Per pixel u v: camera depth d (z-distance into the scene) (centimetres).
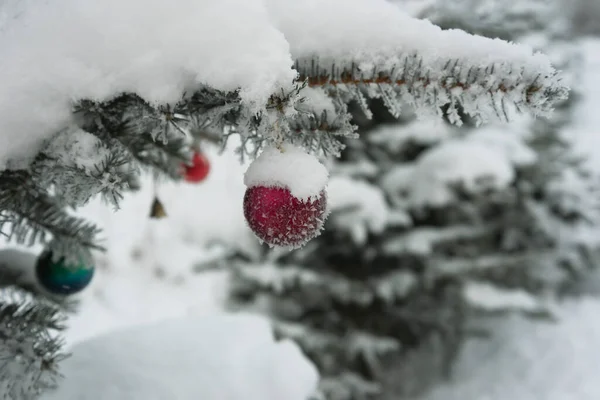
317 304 282
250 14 127
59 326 136
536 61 129
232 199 322
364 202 258
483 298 298
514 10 300
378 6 133
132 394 147
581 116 411
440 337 328
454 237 291
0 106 127
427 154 282
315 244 272
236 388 149
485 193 300
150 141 139
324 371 268
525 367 343
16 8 129
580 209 365
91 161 127
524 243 344
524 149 309
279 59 125
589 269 411
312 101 133
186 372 150
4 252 146
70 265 143
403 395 302
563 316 394
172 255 512
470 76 130
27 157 129
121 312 430
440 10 226
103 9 128
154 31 128
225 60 126
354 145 285
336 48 132
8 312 135
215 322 160
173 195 403
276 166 126
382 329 287
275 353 154
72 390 147
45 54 128
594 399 313
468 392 319
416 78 131
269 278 263
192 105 130
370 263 286
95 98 128
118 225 502
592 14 495
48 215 140
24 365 132
